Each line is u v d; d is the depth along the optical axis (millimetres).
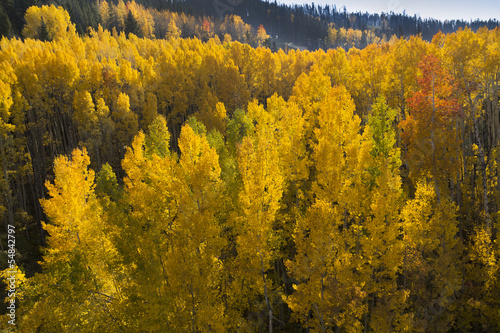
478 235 20922
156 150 31938
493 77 26125
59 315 16219
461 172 26125
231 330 19859
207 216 16422
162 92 57906
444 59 26984
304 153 24672
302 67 66750
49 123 47688
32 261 35281
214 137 34656
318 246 16766
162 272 16859
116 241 17141
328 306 16641
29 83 44969
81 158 20516
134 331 16203
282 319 23938
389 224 18609
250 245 17328
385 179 19031
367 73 42062
